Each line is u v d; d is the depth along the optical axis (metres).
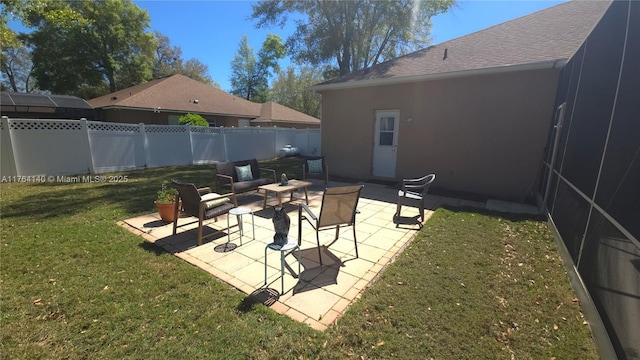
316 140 15.28
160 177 8.16
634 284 1.62
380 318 2.24
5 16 10.50
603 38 2.89
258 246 3.61
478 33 8.10
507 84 5.89
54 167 7.96
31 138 7.55
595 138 2.76
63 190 6.44
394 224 4.50
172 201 4.35
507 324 2.19
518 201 5.89
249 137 12.92
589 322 2.20
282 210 2.73
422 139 7.14
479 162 6.45
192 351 1.91
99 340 2.00
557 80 5.38
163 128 10.16
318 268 3.07
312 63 17.23
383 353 1.91
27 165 7.55
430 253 3.38
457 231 4.09
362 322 2.19
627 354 1.60
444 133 6.80
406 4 14.58
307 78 30.92
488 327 2.15
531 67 5.38
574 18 6.72
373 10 15.06
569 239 3.14
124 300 2.44
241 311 2.31
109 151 8.91
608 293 1.96
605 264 2.07
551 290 2.64
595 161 2.66
